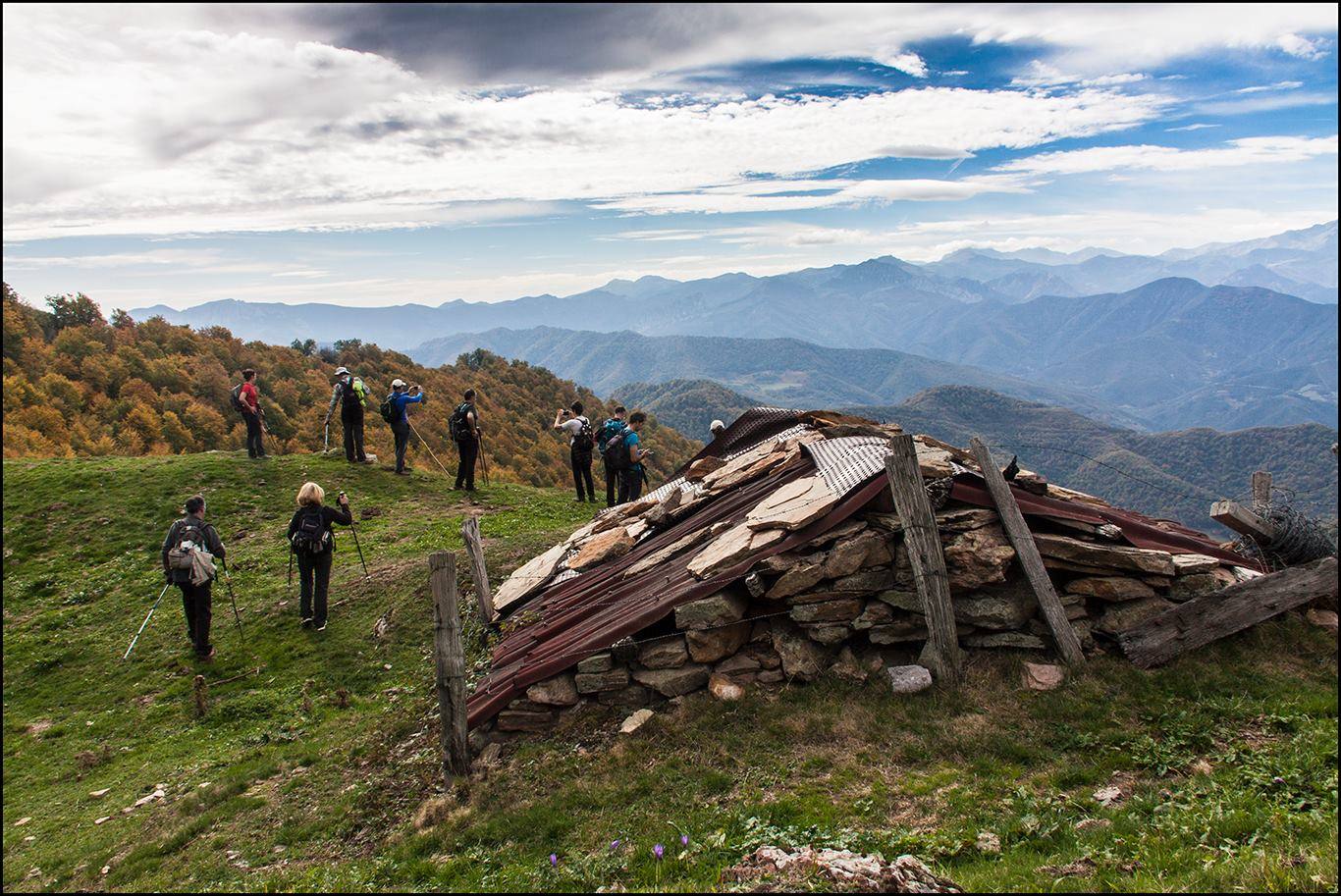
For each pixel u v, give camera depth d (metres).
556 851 7.46
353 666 14.04
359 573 18.42
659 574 11.58
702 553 11.02
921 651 10.09
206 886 7.70
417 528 22.09
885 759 8.45
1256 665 9.34
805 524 10.12
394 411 27.42
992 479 10.44
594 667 9.98
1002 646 10.06
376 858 7.93
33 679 14.50
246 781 10.09
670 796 8.16
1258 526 11.18
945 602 9.76
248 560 19.77
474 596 15.36
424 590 16.33
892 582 10.21
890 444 10.12
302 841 8.53
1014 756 8.24
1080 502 12.49
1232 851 5.81
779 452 14.47
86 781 10.78
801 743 8.87
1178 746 8.00
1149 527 11.16
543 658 10.51
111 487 24.34
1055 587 10.45
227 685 13.74
